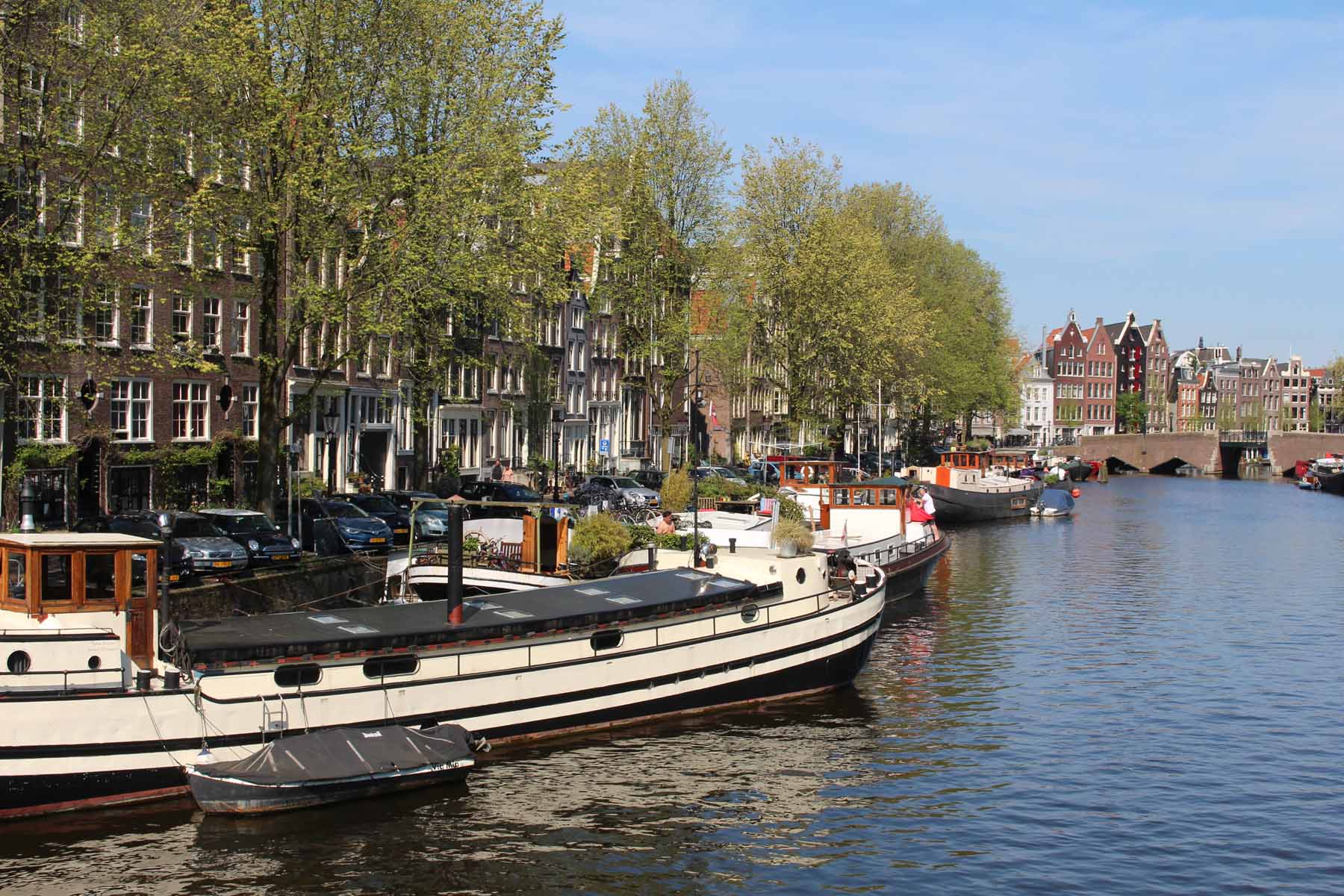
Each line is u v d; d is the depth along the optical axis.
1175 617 36.72
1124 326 161.62
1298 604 39.41
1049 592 41.62
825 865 16.92
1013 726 23.98
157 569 18.84
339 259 36.84
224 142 28.83
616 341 66.88
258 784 17.11
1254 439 133.38
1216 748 22.84
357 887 15.55
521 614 21.61
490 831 17.45
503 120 33.00
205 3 29.08
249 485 40.88
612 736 21.70
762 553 26.56
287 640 18.78
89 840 16.38
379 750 18.30
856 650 25.34
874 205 76.19
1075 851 17.73
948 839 18.02
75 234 30.66
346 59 29.92
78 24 28.62
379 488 47.09
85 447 33.84
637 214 48.91
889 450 100.81
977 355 81.75
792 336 58.75
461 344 51.78
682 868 16.62
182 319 38.00
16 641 17.11
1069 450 130.00
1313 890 16.61
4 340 27.16
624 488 49.84
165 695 17.19
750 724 23.17
